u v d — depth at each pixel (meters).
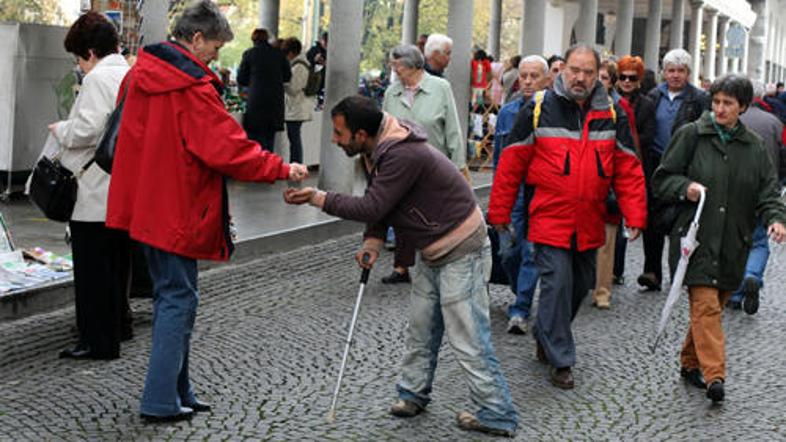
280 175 6.25
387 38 44.50
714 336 7.46
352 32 15.50
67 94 14.04
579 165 7.54
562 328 7.62
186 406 6.59
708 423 7.03
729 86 7.50
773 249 14.78
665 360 8.55
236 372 7.54
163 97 6.22
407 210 6.38
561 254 7.60
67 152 7.50
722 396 7.37
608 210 9.91
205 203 6.27
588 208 7.58
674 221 7.67
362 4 15.59
